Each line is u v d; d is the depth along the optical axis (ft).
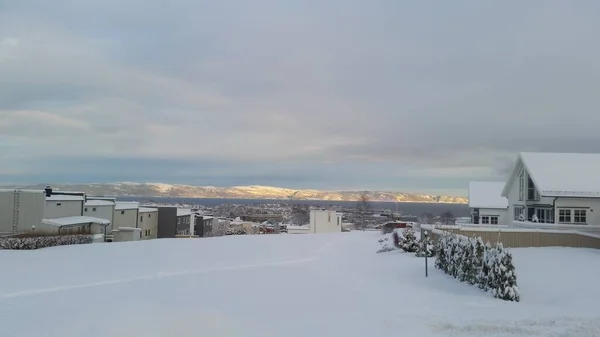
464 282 44.60
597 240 68.59
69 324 28.99
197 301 35.88
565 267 51.47
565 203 93.71
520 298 37.42
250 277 48.32
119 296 37.50
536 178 96.68
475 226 86.22
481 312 32.32
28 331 27.58
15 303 34.60
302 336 27.20
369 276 49.21
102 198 162.71
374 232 129.70
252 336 27.14
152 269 53.52
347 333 27.76
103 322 29.40
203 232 232.12
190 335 27.22
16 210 111.34
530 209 104.06
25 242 84.99
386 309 33.35
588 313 31.91
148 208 181.68
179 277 47.91
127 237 145.28
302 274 50.57
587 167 99.66
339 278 47.78
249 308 33.71
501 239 71.72
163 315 31.07
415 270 52.47
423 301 36.22
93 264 57.52
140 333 27.40
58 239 93.86
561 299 37.06
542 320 30.04
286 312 32.60
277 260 64.03
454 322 29.68
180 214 196.24
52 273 49.70
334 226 188.14
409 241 71.56
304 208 456.04
